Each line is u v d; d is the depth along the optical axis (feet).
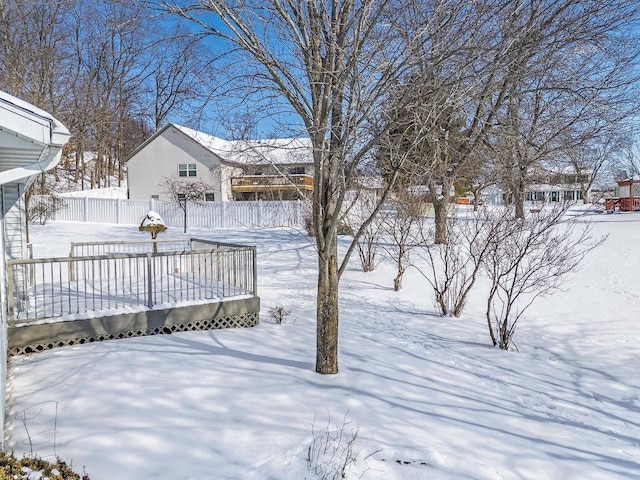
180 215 82.28
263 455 12.03
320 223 18.71
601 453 13.98
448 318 31.32
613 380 20.66
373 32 18.29
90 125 66.90
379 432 13.88
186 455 11.98
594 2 21.53
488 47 17.08
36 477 9.25
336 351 19.45
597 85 28.81
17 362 19.97
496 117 28.19
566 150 33.88
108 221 85.05
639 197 89.45
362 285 40.55
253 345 23.52
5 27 53.42
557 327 28.43
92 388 16.78
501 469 12.42
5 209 24.40
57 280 36.73
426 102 17.81
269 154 20.62
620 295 33.40
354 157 18.97
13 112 10.59
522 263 41.22
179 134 98.73
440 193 50.08
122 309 24.48
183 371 18.83
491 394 18.69
